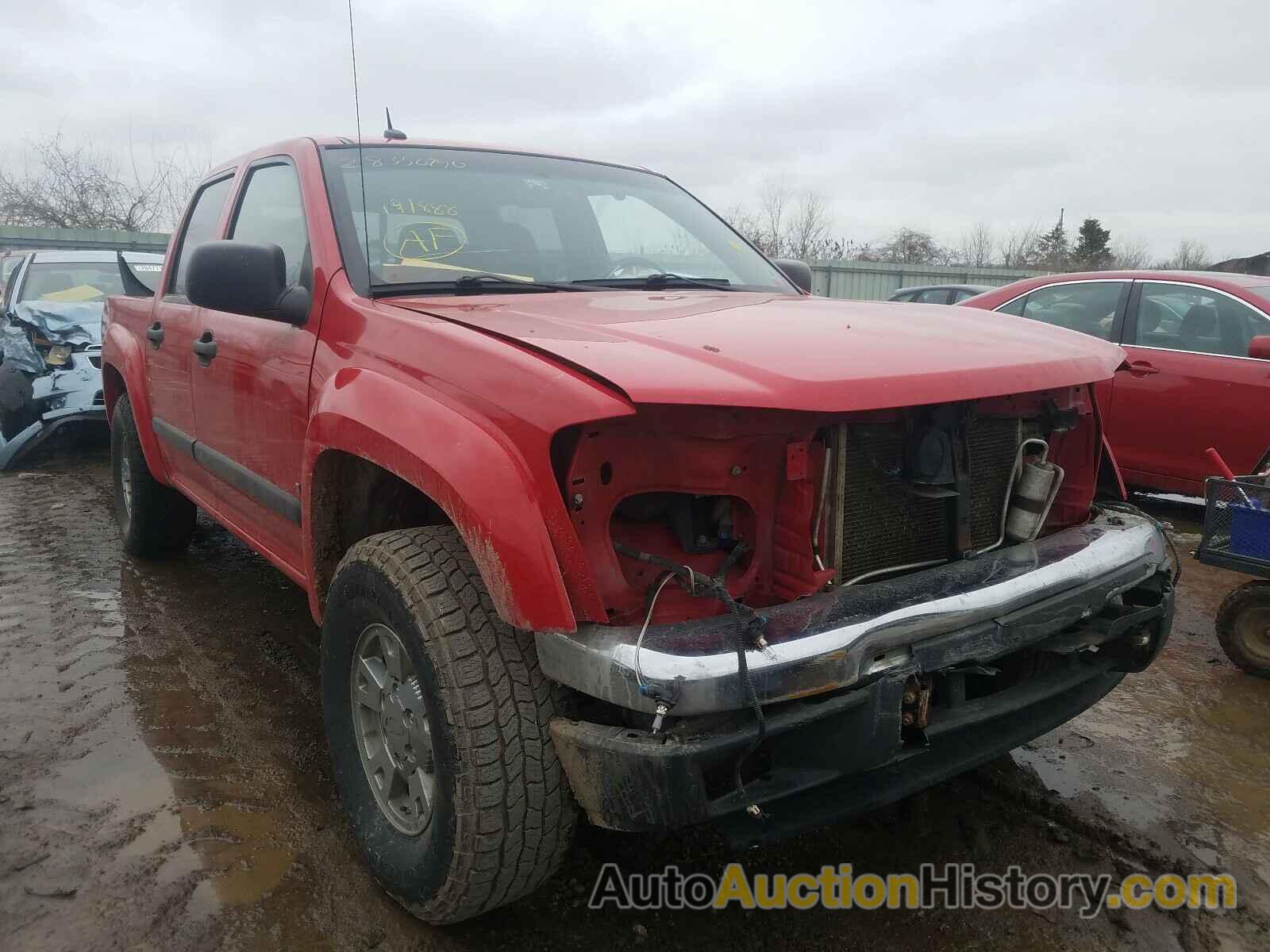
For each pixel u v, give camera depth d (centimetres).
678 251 347
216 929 221
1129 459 597
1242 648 383
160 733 313
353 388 235
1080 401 254
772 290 339
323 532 260
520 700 195
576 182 350
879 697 187
